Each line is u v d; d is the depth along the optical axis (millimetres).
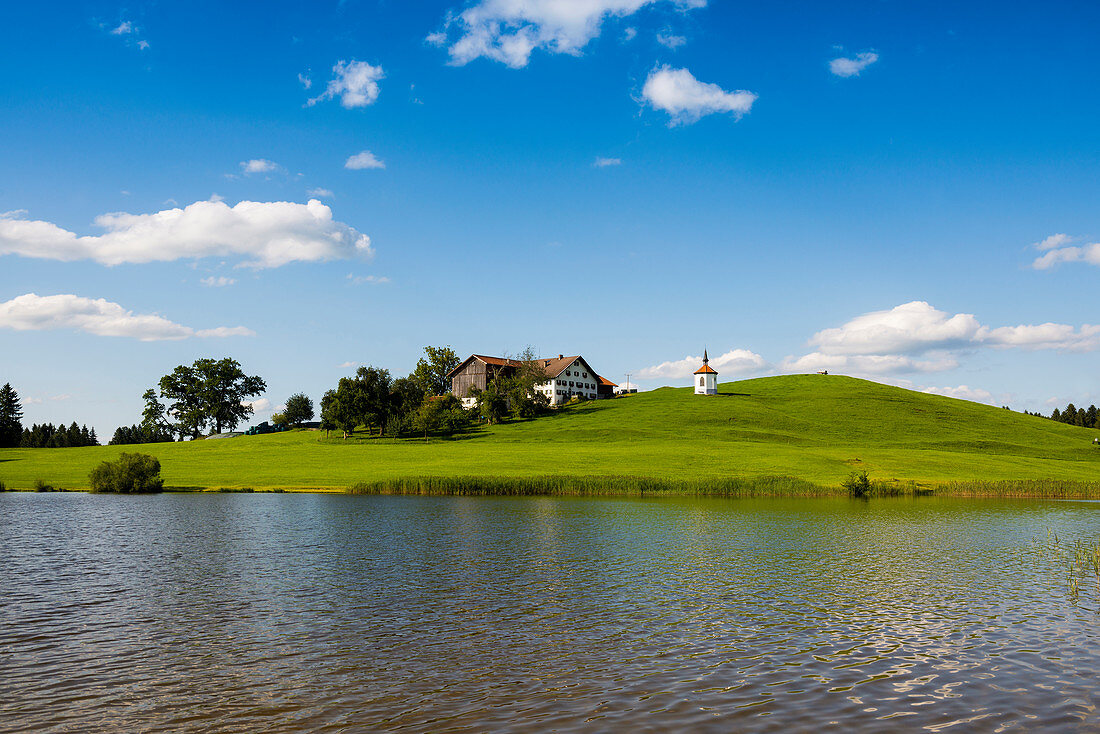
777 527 52438
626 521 55375
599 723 17516
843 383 199625
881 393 182625
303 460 107562
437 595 31031
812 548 43375
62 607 28906
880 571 36594
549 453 109750
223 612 28141
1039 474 95625
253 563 38062
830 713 18094
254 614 27859
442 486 78000
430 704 18859
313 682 20578
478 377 183500
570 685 20219
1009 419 161250
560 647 23750
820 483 83500
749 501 71750
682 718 17797
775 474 89562
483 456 107188
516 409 166750
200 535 47688
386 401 157875
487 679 20750
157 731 17344
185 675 21203
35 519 56062
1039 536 48844
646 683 20359
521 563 38250
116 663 22297
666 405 168750
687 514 60156
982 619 27359
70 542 44875
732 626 26281
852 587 32906
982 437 139250
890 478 86938
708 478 84500
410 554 40875
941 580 34438
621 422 151000
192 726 17625
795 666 21828
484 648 23641
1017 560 39750
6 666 22016
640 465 96250
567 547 43375
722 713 18094
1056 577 35281
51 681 20750
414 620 27031
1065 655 22906
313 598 30422
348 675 21156
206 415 183875
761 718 17781
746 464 97125
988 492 79062
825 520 56625
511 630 25719
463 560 39062
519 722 17609
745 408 161500
